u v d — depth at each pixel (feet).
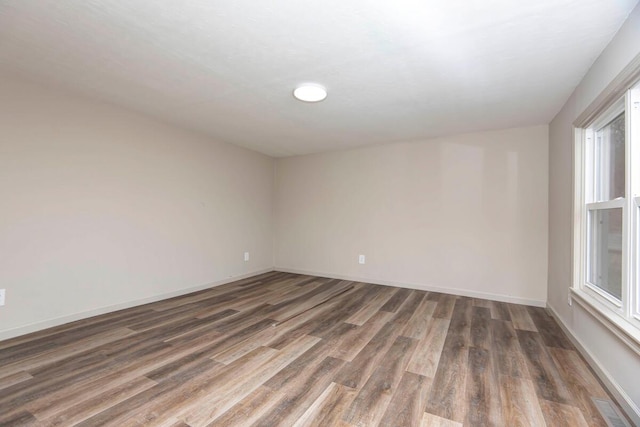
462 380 6.09
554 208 10.03
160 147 11.27
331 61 6.75
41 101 8.23
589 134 7.68
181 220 12.14
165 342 7.75
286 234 17.16
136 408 5.12
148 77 7.68
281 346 7.60
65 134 8.71
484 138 12.06
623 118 6.22
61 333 8.14
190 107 9.79
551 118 10.31
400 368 6.56
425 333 8.50
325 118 10.62
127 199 10.26
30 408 5.07
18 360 6.67
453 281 12.62
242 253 15.26
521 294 11.39
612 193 6.77
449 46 6.08
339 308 10.69
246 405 5.25
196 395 5.51
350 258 15.14
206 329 8.67
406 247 13.66
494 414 5.06
